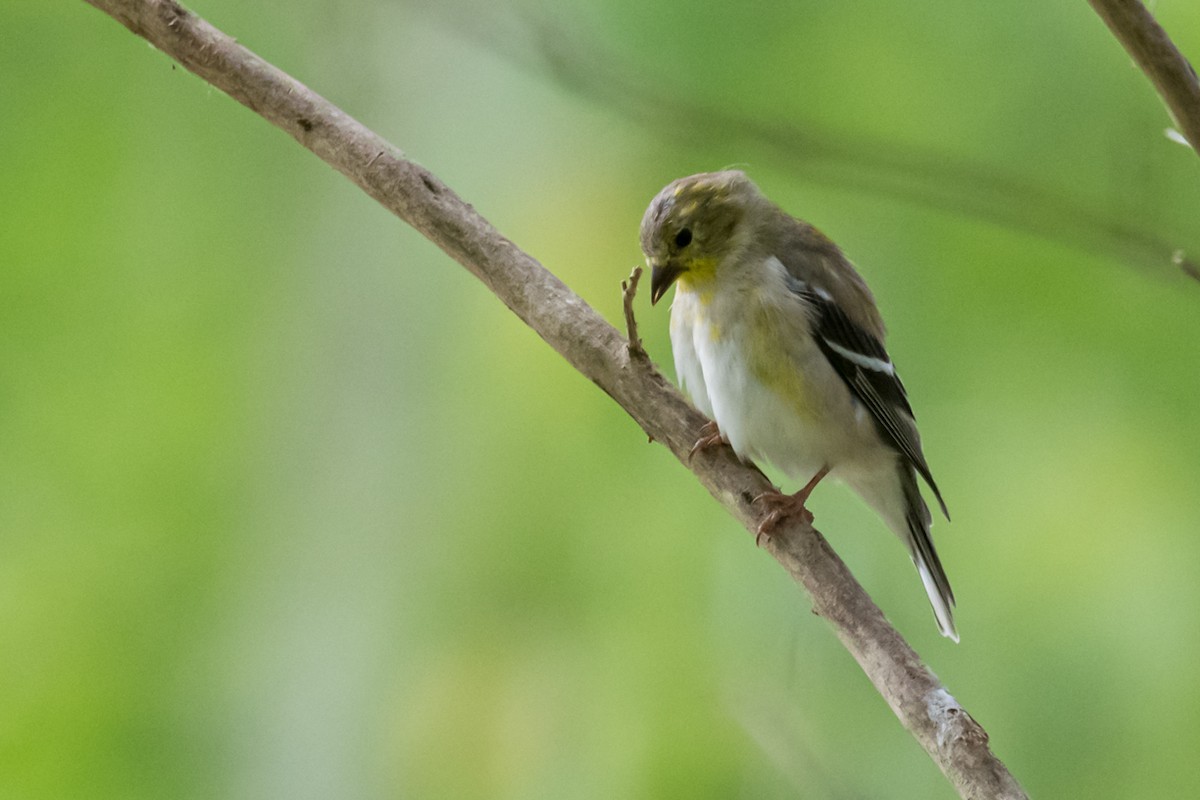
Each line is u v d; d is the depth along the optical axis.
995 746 10.88
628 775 11.04
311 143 6.95
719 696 10.87
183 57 6.93
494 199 13.39
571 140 13.18
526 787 11.38
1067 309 11.84
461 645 12.02
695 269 8.46
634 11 11.91
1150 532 11.33
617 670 11.53
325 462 12.99
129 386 12.82
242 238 13.51
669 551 11.74
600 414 12.04
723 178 8.62
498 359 12.52
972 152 11.86
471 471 12.58
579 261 12.59
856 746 10.66
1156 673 10.84
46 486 12.37
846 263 8.92
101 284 12.98
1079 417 11.76
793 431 8.40
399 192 6.88
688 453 6.92
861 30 12.30
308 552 12.67
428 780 11.62
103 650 11.85
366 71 13.83
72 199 13.05
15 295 12.74
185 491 12.65
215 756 11.73
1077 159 11.65
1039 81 11.91
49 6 13.16
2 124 12.96
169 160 13.47
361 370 13.20
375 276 13.38
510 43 11.02
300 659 12.16
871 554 11.59
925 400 11.79
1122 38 5.41
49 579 12.08
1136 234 9.14
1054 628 11.09
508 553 12.22
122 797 11.41
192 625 12.19
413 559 12.48
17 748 11.30
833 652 10.98
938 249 12.08
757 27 12.10
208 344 13.17
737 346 8.34
